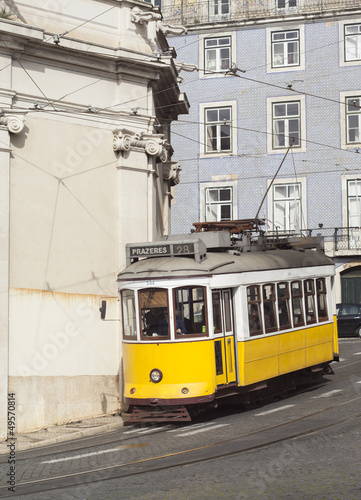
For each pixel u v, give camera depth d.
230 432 13.08
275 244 18.78
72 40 16.31
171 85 19.36
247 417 14.80
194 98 37.50
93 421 16.19
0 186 15.48
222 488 8.82
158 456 11.27
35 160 16.14
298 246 19.80
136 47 17.72
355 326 30.62
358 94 35.84
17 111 15.63
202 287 14.58
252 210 36.66
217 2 37.88
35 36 15.62
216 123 37.28
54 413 16.06
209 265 14.84
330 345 18.97
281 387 17.11
